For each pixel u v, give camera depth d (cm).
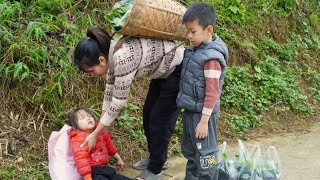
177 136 450
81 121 334
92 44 301
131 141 418
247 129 511
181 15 314
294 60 673
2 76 397
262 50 638
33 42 410
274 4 710
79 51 303
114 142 409
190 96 305
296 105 588
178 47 326
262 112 550
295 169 410
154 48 312
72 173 321
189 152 325
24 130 385
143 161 385
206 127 300
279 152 455
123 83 302
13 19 426
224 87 547
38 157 368
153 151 348
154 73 324
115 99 307
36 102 401
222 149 335
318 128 547
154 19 299
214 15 300
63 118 405
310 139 501
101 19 479
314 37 742
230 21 620
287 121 558
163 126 342
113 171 327
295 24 725
